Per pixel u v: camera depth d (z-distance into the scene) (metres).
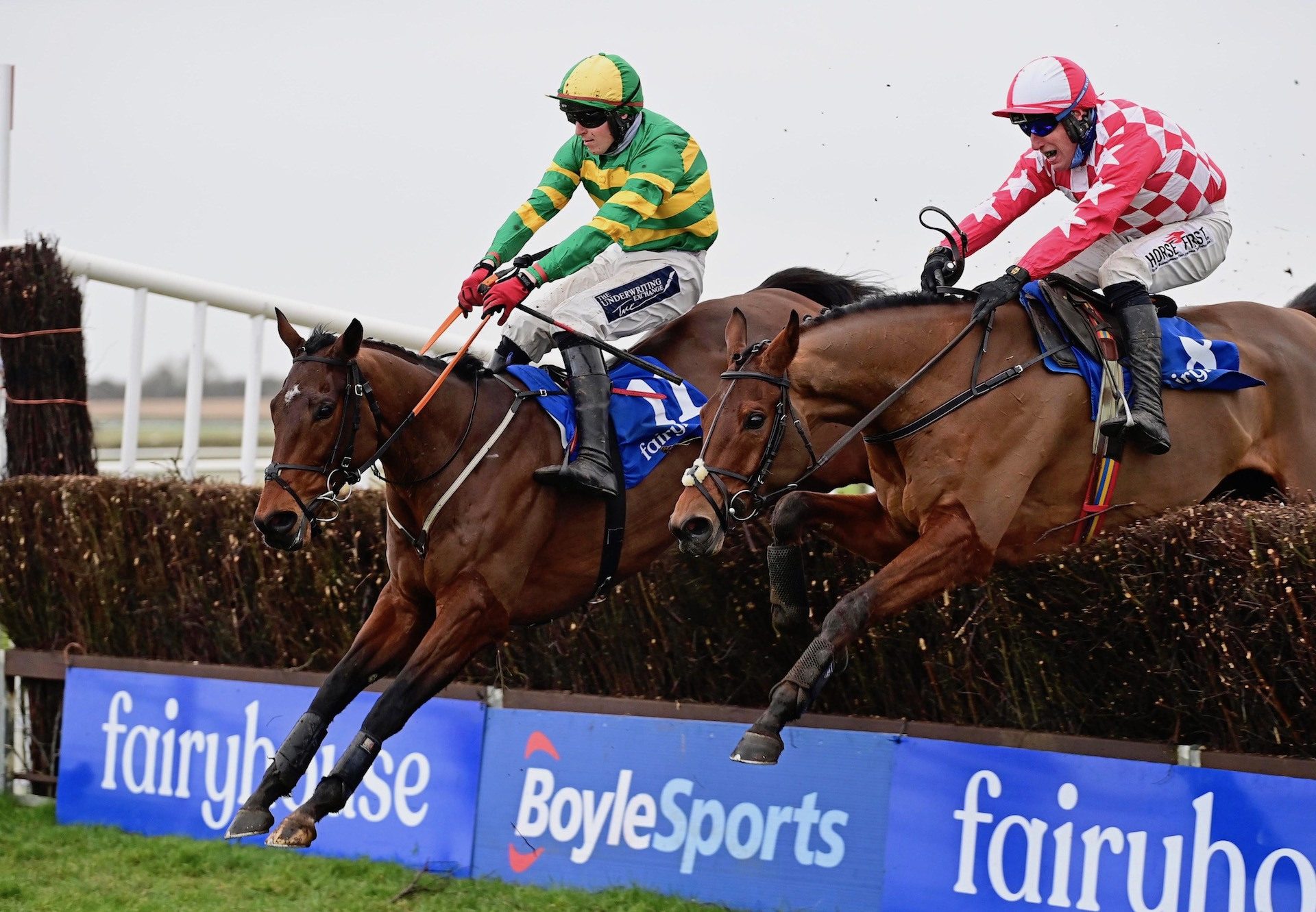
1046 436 9.72
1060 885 9.62
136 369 17.30
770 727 8.80
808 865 10.48
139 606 14.02
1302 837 8.92
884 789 10.31
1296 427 10.86
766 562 11.14
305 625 13.20
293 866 11.92
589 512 10.88
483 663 12.43
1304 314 11.52
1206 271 10.64
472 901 10.91
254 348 18.31
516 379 11.05
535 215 11.78
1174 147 10.24
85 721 13.68
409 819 12.03
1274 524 9.07
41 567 14.34
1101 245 10.63
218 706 13.09
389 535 10.75
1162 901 9.27
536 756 11.64
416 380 10.38
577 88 11.15
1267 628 9.12
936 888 9.99
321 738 10.37
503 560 10.48
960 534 9.39
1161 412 9.83
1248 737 9.42
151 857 12.30
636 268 11.59
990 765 9.98
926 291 10.18
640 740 11.27
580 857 11.31
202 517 13.59
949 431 9.56
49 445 15.95
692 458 11.26
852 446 11.50
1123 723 10.01
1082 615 9.80
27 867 12.07
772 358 9.21
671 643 11.55
